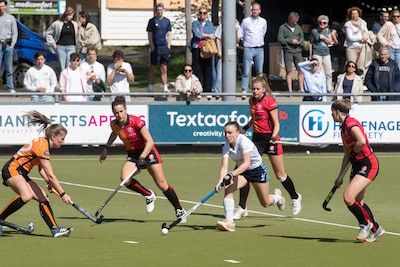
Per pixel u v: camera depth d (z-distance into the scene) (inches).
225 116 2114.9
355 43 2437.3
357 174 1181.7
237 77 3093.0
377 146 2276.1
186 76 2110.0
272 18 3095.5
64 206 1483.8
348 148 1189.1
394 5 3085.6
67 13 2423.7
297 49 2445.9
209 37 2343.8
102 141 2070.6
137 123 1322.6
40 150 1206.3
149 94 2084.2
